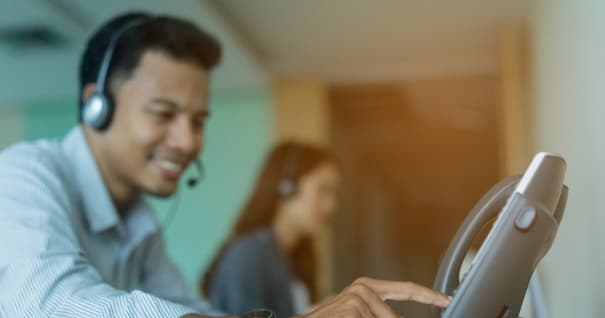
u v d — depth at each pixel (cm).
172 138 108
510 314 60
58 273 73
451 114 534
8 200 83
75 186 104
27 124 446
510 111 301
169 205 420
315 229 200
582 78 105
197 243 415
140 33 106
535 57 247
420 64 390
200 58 109
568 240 119
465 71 402
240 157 422
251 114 426
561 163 60
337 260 475
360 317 62
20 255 76
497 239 59
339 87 448
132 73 105
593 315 93
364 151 679
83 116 109
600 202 85
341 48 361
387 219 888
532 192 59
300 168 194
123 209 118
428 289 65
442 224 949
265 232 185
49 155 100
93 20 304
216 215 417
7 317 72
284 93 420
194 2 275
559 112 153
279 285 177
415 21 315
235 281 169
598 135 86
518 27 308
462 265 66
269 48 358
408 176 799
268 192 194
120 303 67
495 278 59
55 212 84
